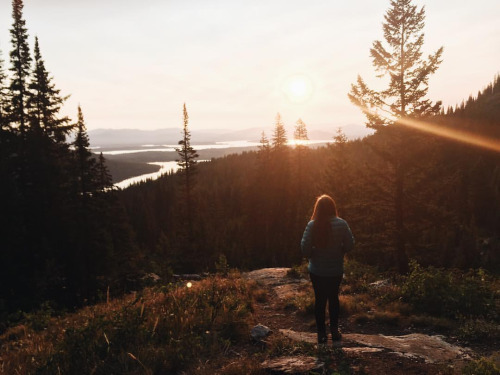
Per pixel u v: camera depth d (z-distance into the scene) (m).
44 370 4.30
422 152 21.36
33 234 20.08
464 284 7.06
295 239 50.06
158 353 4.48
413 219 21.97
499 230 75.44
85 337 4.84
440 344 5.05
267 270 14.39
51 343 5.46
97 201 23.61
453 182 21.81
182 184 38.94
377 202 22.55
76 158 23.09
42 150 21.50
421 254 21.75
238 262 46.75
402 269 21.62
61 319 8.24
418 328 6.00
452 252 58.91
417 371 3.99
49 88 22.50
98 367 4.23
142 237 77.44
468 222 81.00
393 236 22.16
